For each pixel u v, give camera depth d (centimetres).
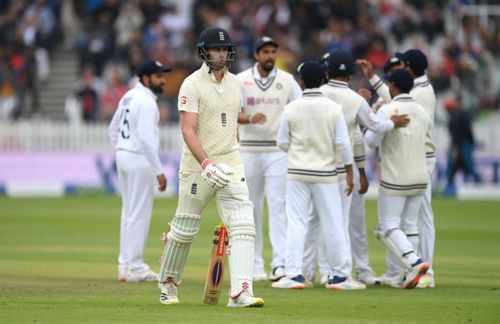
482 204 8731
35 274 4144
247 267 3022
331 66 3872
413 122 3850
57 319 2797
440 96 10325
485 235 6084
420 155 3862
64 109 11638
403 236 3803
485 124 9969
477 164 9656
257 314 2906
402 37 10869
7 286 3697
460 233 6209
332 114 3716
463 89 10431
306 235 3894
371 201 9081
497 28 10800
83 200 9275
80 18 12169
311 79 3753
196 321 2750
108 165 10119
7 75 11394
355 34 10662
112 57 11181
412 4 11088
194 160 3038
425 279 3769
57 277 4044
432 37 10869
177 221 3080
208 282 3133
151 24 11412
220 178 2917
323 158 3731
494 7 10769
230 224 3025
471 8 10750
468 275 4231
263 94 4234
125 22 11444
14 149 10312
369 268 4003
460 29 10844
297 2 10994
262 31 10894
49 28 11712
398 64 4103
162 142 10031
